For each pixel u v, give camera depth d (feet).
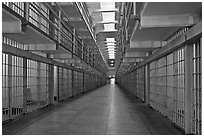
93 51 61.62
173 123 17.08
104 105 29.32
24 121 18.13
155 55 21.83
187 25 13.25
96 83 93.56
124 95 48.06
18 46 22.59
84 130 15.05
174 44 14.98
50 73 30.14
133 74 49.67
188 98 13.52
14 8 19.22
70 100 36.88
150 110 24.39
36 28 16.66
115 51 74.38
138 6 14.70
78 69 49.49
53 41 21.29
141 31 17.06
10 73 18.30
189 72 13.47
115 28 47.34
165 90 19.92
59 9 23.57
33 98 30.14
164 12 12.80
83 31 37.83
